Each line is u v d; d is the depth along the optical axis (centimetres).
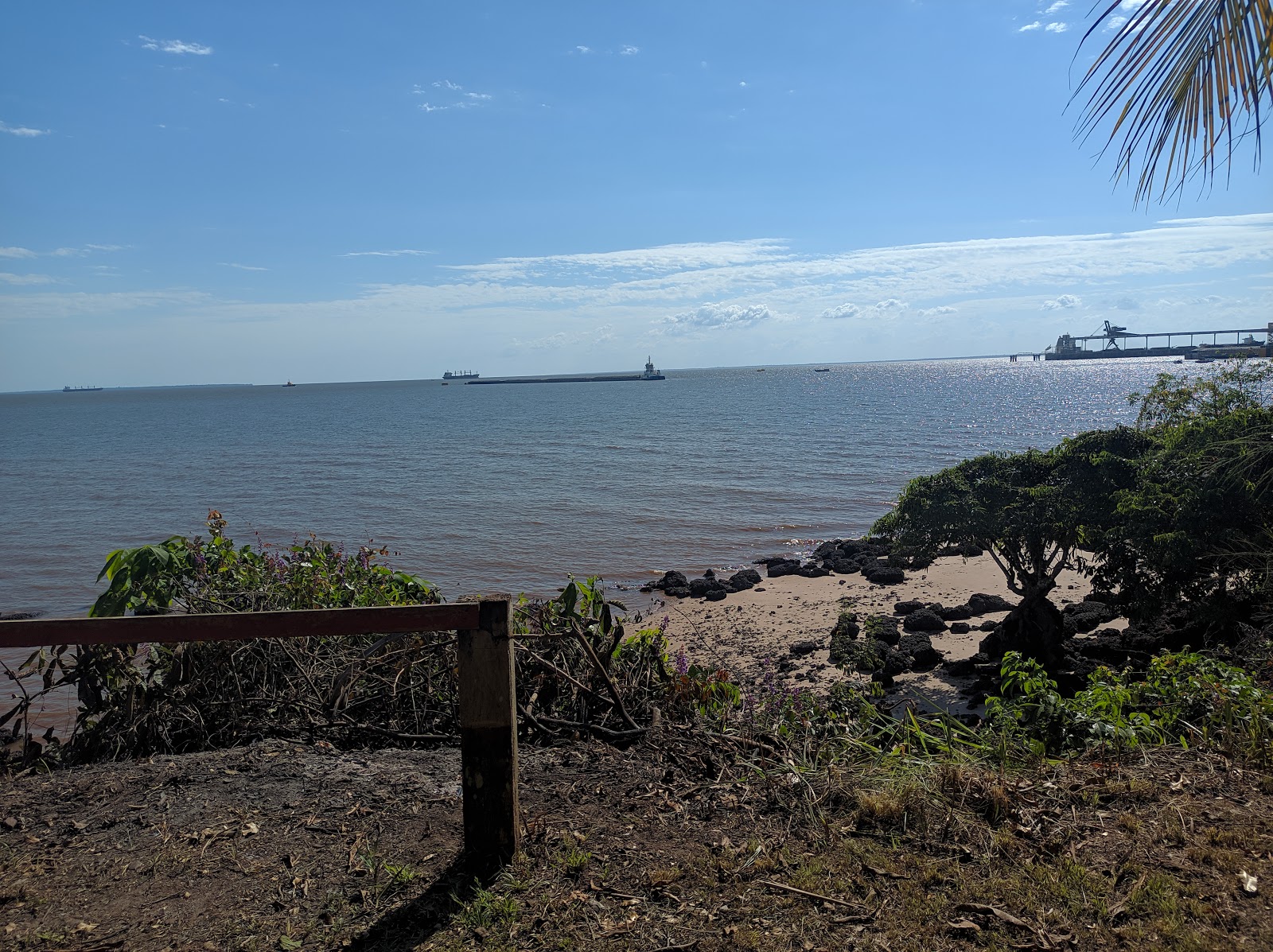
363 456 5438
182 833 370
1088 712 508
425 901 313
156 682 559
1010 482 1295
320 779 422
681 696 562
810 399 11600
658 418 8706
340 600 636
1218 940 271
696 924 293
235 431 8488
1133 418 6856
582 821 374
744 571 2102
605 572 2225
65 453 6153
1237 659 739
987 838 345
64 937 296
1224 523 1056
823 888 312
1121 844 338
